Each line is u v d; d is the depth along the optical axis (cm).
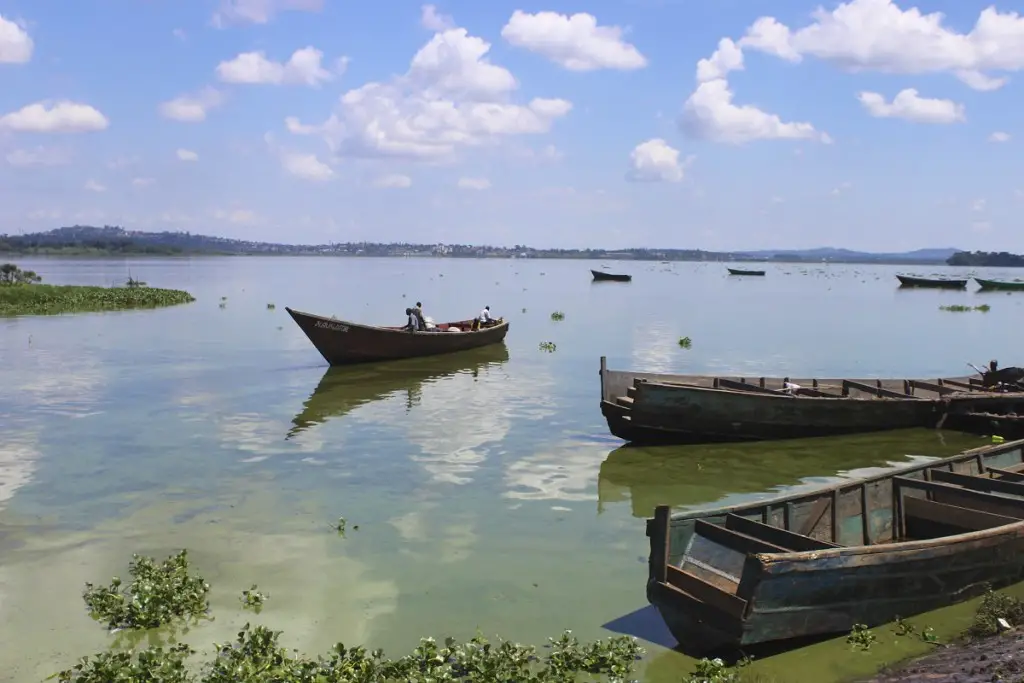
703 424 1855
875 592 934
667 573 932
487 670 852
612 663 886
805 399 1898
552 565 1170
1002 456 1434
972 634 930
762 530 988
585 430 2009
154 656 859
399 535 1277
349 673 840
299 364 3070
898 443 1917
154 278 11681
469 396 2456
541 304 6775
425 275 14612
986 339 4128
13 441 1834
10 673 873
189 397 2388
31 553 1192
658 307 6391
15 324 4441
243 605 1036
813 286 10725
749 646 906
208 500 1436
